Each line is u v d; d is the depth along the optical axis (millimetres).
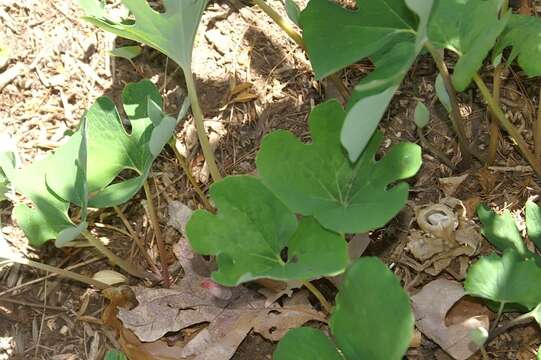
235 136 690
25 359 595
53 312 618
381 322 426
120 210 666
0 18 754
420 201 638
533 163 627
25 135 707
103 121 586
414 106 683
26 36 748
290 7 590
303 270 455
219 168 675
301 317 584
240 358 585
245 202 486
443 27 546
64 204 575
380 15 544
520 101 677
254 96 702
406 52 517
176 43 539
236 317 589
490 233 558
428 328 561
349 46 533
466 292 520
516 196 629
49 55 739
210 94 709
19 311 618
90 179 580
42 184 571
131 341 585
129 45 738
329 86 694
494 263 515
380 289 427
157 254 643
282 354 460
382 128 675
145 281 628
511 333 570
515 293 511
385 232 624
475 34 522
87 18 534
